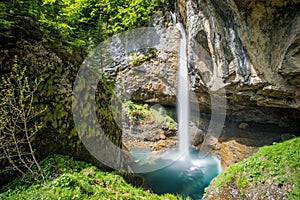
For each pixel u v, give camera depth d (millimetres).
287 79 5340
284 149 4398
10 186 3172
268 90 5836
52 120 3740
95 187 3314
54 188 2881
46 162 3523
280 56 5094
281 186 3781
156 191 5238
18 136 3367
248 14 5410
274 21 5203
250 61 5781
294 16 4754
